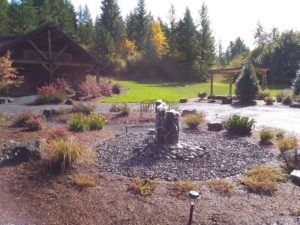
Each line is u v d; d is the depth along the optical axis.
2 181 6.43
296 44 43.78
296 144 9.26
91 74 37.94
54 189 6.17
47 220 5.20
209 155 8.34
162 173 7.01
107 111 17.03
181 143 8.98
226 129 11.61
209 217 5.30
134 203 5.71
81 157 7.40
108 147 8.83
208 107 20.66
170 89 34.47
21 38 25.28
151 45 53.97
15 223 5.09
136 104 20.86
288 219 5.32
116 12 62.44
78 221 5.16
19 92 26.72
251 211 5.54
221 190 6.25
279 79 44.31
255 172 7.14
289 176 7.05
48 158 7.25
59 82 25.12
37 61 26.39
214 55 57.41
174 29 54.88
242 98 23.39
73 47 28.33
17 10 48.31
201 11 55.91
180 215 5.35
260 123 14.46
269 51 45.38
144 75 51.22
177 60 52.75
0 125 11.68
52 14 54.19
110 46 52.84
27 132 10.38
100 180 6.59
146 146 8.61
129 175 6.86
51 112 14.84
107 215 5.33
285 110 19.31
